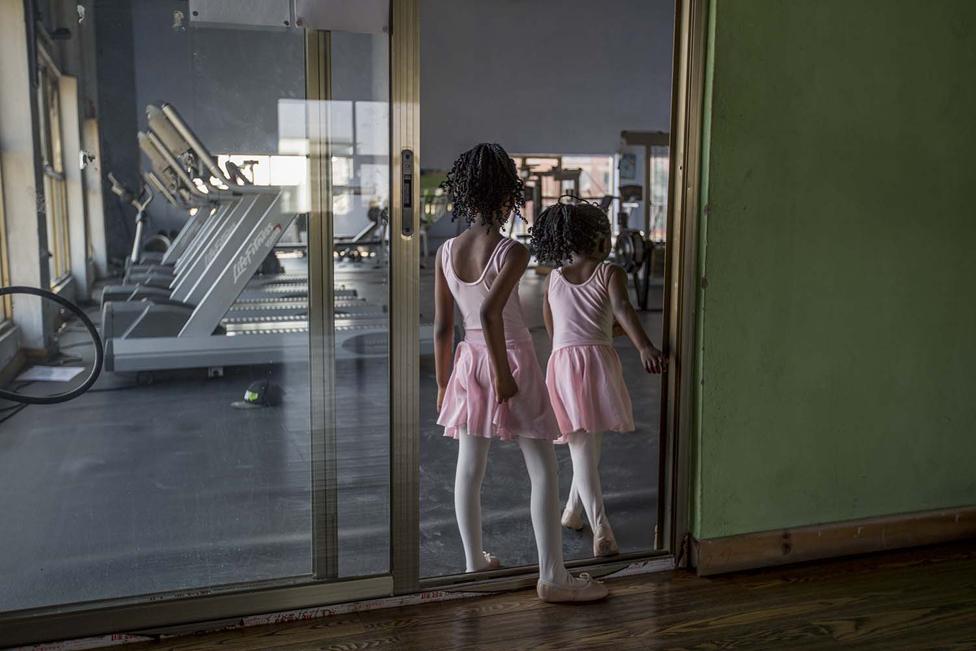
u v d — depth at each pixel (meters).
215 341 2.28
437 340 2.43
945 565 2.70
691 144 2.47
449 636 2.21
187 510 2.33
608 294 2.68
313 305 2.26
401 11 2.17
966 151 2.77
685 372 2.56
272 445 2.31
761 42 2.46
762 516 2.67
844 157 2.61
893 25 2.61
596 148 12.64
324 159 2.21
